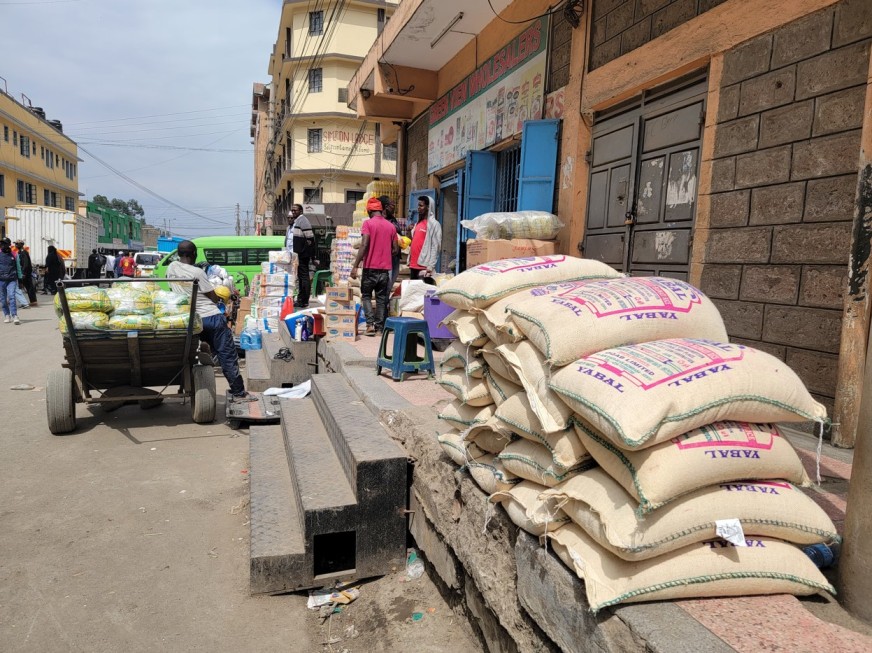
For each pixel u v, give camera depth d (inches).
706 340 75.5
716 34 172.1
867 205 123.6
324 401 172.6
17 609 109.3
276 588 117.0
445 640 104.5
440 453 118.0
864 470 61.9
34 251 922.1
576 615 67.1
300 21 1291.8
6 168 1262.3
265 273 351.6
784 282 148.4
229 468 183.8
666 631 56.9
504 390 92.3
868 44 129.0
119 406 248.4
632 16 217.9
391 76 411.8
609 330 76.2
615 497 66.2
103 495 160.7
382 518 124.4
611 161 237.1
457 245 370.3
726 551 63.7
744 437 65.2
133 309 200.8
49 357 361.1
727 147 167.9
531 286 98.3
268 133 1964.8
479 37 352.5
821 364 137.9
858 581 61.9
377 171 1368.1
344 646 103.9
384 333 195.0
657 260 208.2
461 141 381.1
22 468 178.7
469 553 98.3
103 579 120.1
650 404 62.1
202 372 225.3
